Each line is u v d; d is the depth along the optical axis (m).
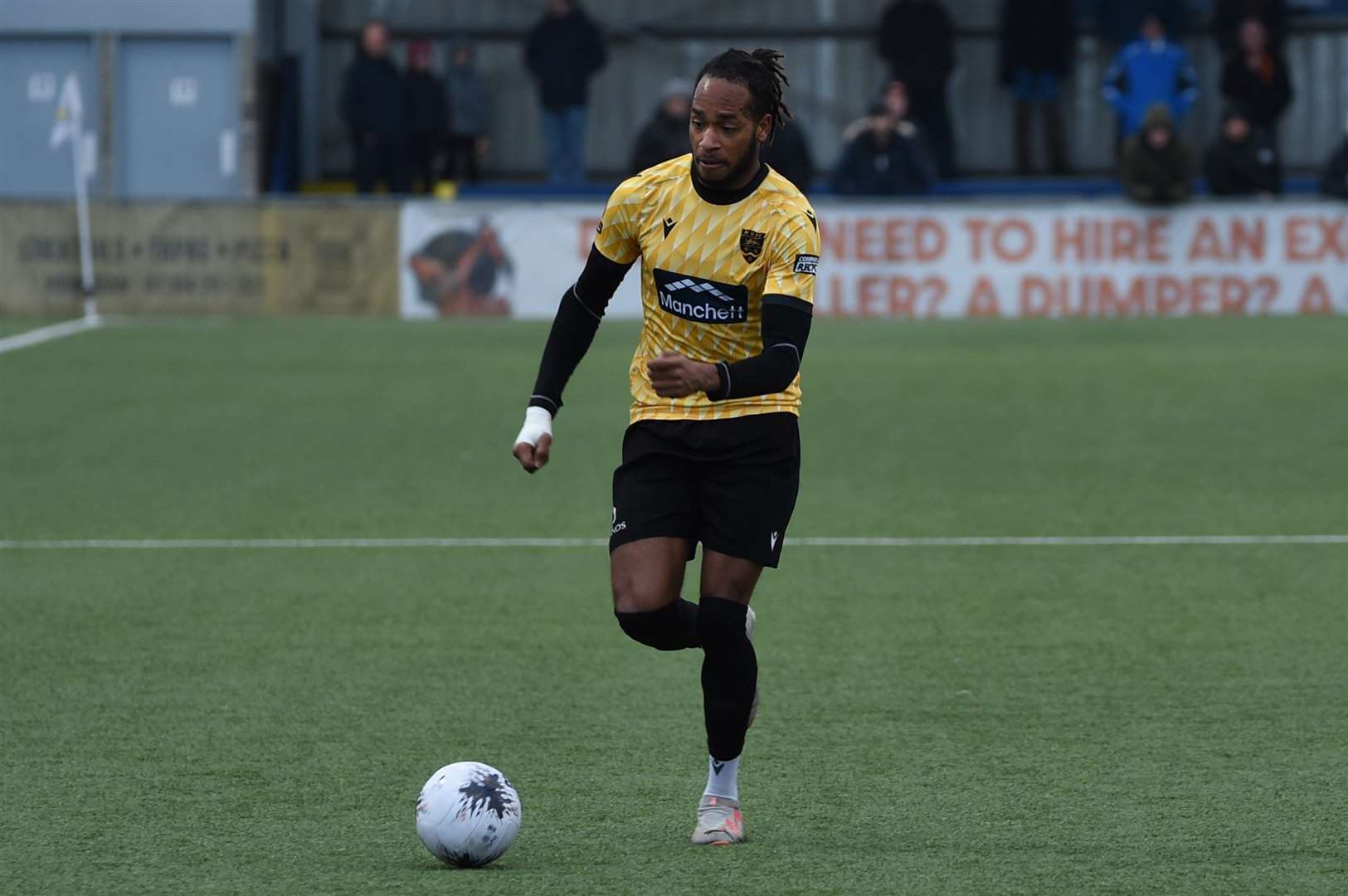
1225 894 15.17
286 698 22.39
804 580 29.20
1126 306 67.44
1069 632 25.70
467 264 67.38
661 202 16.66
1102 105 87.44
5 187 79.12
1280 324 64.69
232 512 35.12
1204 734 20.58
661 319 16.86
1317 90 88.06
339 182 87.12
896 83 69.69
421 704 22.06
